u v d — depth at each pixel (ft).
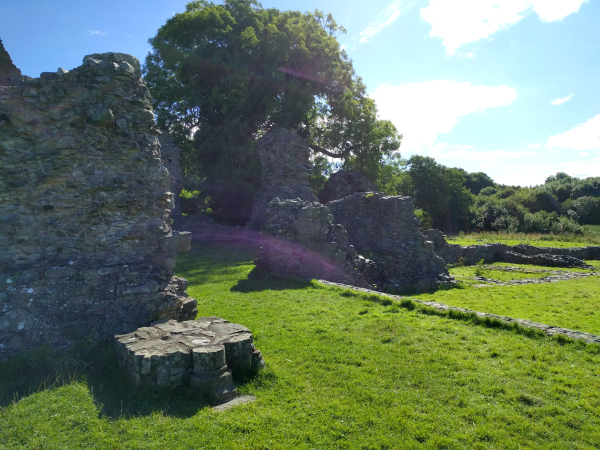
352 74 123.13
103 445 13.93
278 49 101.40
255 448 13.98
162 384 17.20
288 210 46.29
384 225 55.57
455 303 40.68
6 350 19.57
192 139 98.94
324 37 112.98
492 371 20.25
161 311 24.57
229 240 78.07
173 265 26.40
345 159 128.98
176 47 101.96
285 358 21.98
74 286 22.03
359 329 26.78
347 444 14.28
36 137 21.71
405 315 29.96
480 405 17.01
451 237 130.21
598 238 120.57
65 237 22.47
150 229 25.59
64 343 20.88
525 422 15.69
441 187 181.16
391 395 17.87
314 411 16.51
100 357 20.27
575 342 23.47
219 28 101.65
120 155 24.32
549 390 18.28
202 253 64.95
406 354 22.43
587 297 43.80
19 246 21.20
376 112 130.72
